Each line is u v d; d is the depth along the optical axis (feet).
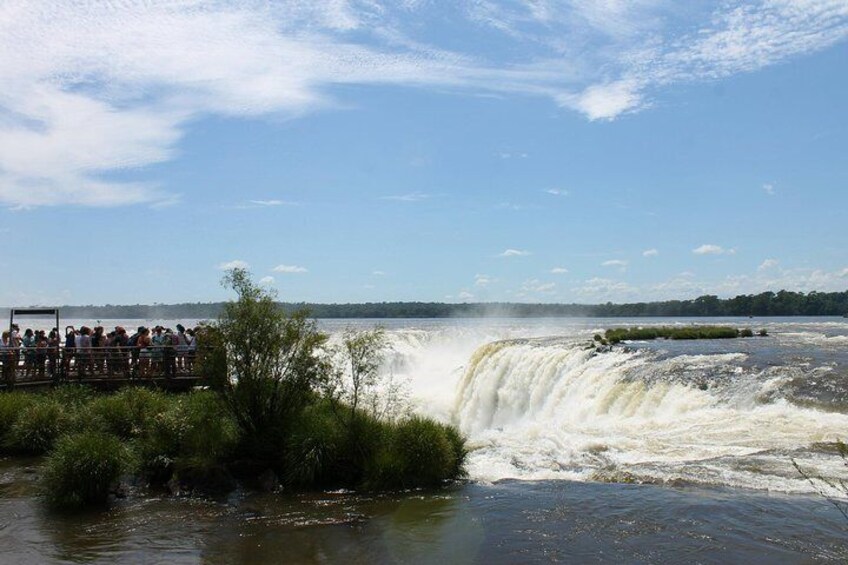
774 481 40.78
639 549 32.30
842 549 31.01
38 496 44.78
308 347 51.65
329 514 40.55
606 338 115.55
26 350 69.31
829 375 63.10
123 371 73.15
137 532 37.96
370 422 49.47
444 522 38.14
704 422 56.75
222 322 51.03
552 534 35.04
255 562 33.19
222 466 47.19
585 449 52.85
